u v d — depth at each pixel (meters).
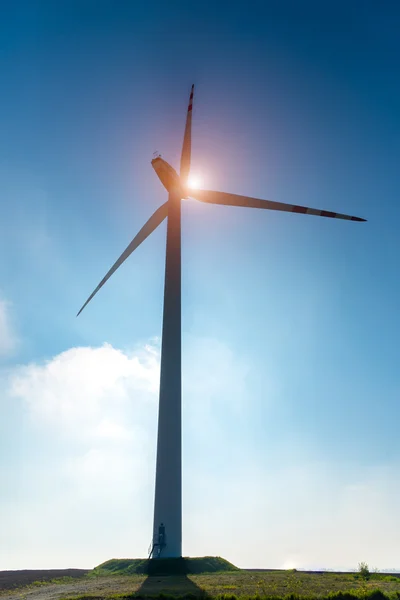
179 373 52.69
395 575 37.38
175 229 60.38
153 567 42.72
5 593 34.59
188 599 26.58
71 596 28.64
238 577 37.06
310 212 57.28
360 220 56.00
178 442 49.59
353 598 25.66
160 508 46.84
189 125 68.25
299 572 41.62
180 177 65.50
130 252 62.16
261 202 59.06
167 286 56.97
